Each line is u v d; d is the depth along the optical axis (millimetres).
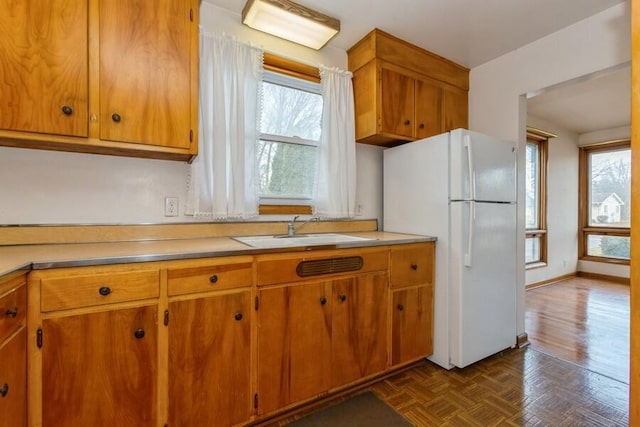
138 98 1505
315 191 2367
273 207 2238
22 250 1403
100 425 1214
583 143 4977
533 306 3562
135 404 1273
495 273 2289
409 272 2094
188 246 1573
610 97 3475
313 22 2082
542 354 2393
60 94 1344
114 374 1235
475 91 2824
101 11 1422
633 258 1063
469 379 2035
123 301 1247
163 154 1695
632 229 1063
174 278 1339
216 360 1435
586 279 4836
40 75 1309
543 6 2023
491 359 2309
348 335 1820
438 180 2221
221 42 1931
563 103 3674
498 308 2320
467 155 2086
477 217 2145
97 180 1725
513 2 1986
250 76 2043
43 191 1606
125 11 1476
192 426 1385
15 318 1025
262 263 1547
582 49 2168
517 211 2506
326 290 1736
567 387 1946
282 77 2297
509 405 1771
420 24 2227
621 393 1885
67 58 1354
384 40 2357
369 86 2385
